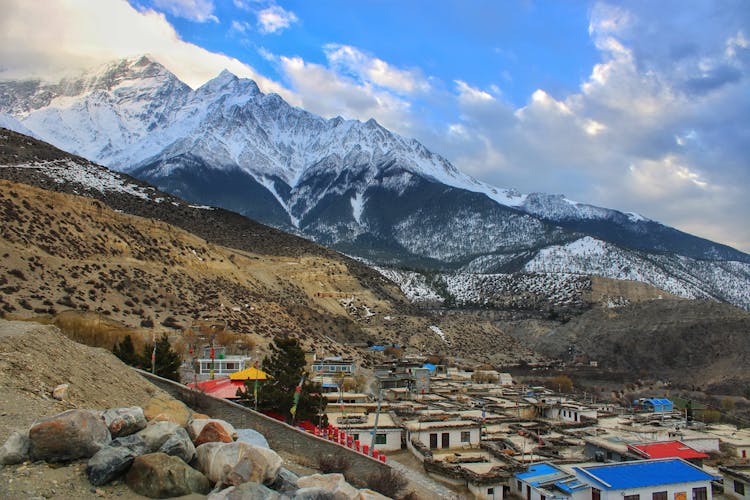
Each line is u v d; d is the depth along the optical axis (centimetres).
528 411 7431
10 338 1941
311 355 8662
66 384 1798
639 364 15238
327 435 3609
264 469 1313
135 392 2305
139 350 4988
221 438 1491
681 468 4012
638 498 3669
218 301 9319
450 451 4909
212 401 3000
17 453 1220
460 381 9812
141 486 1213
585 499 3762
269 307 10494
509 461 4459
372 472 2988
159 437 1322
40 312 5894
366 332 13100
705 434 6500
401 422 5241
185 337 6869
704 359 14425
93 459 1222
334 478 1412
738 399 11075
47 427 1236
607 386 12531
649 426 6662
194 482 1274
